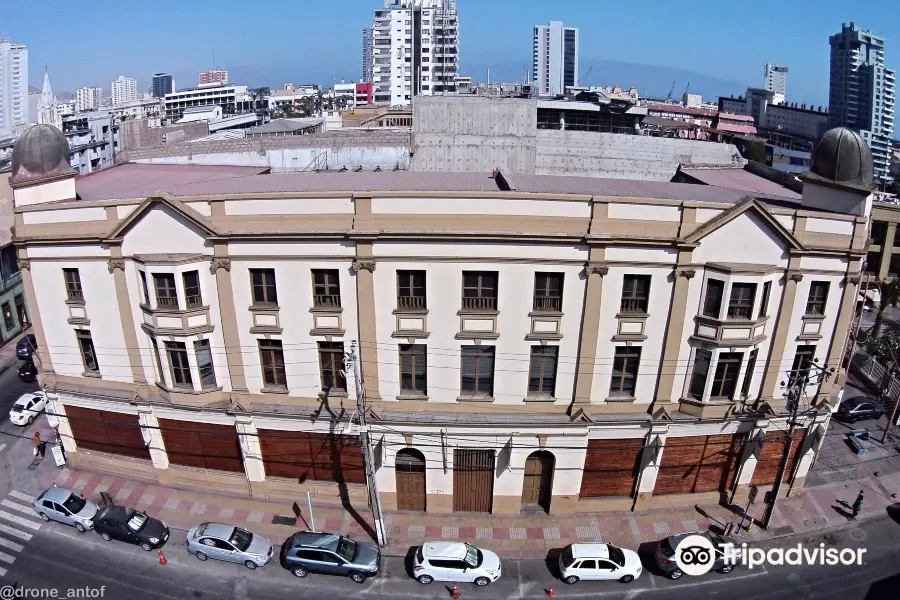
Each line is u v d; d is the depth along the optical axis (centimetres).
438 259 3072
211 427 3509
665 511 3556
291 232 3056
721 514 3553
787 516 3562
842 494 3769
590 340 3191
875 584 3134
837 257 3228
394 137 5472
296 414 3350
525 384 3294
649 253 3078
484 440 3328
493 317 3159
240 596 2989
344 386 3356
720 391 3350
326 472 3525
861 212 3234
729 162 5828
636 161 5778
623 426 3331
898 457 4150
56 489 3484
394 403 3334
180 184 4084
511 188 3500
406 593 3022
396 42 17850
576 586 3072
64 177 3541
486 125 5531
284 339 3281
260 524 3416
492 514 3516
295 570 3086
